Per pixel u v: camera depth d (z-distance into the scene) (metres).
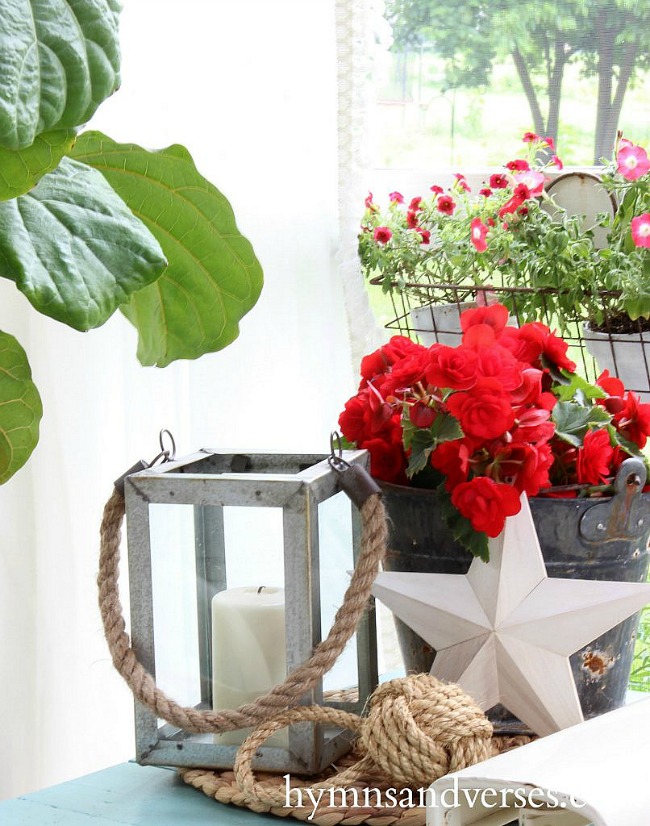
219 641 0.82
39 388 1.46
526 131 1.57
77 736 1.51
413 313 1.42
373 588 0.89
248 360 1.52
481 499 0.84
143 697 0.79
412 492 0.91
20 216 0.68
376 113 1.58
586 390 0.99
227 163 1.50
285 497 0.77
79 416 1.47
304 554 0.77
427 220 1.45
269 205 1.50
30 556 1.48
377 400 0.95
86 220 0.72
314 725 0.80
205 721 0.78
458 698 0.77
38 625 1.48
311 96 1.50
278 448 1.54
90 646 1.50
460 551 0.90
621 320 1.28
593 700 0.91
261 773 0.84
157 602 0.81
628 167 1.23
